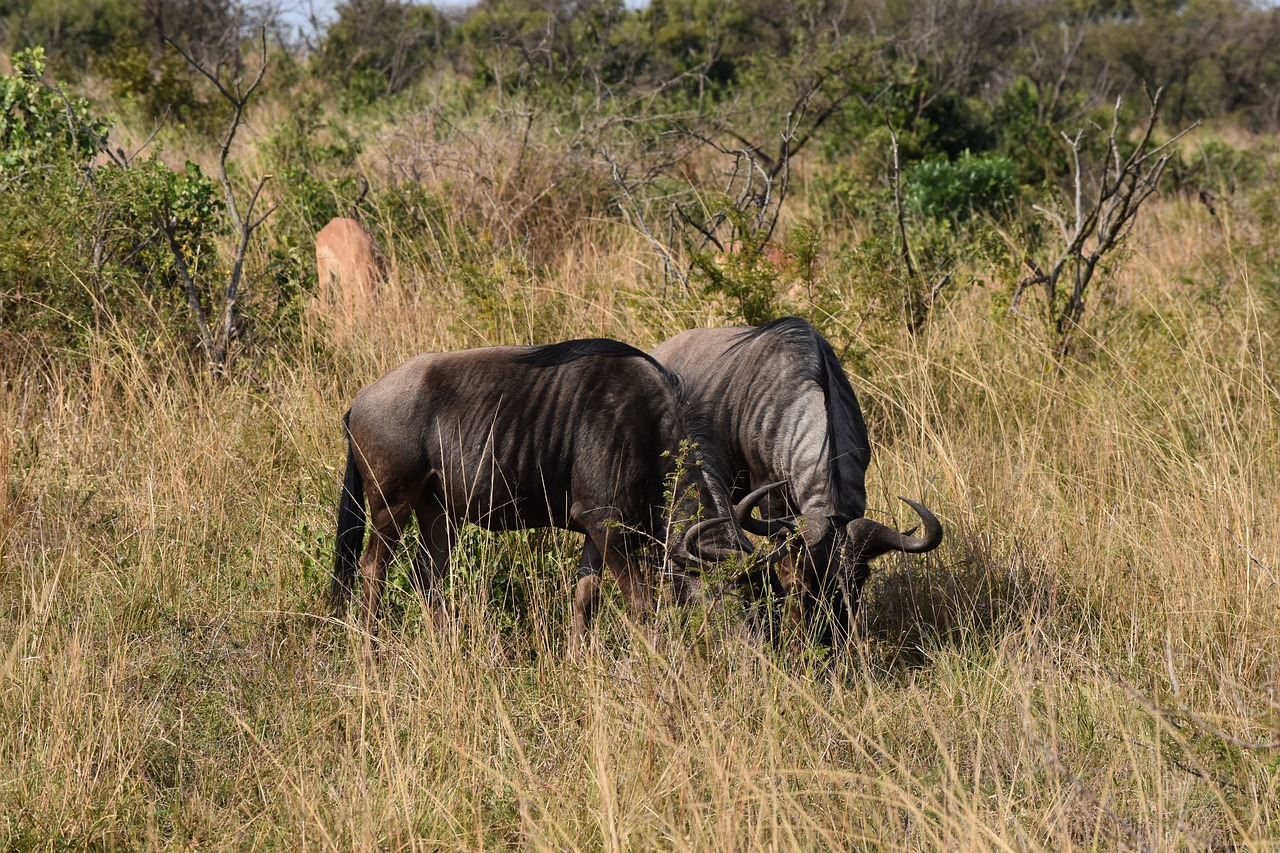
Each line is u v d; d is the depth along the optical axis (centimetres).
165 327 1655
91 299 1689
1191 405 1588
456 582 1193
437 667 1033
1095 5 9744
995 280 2066
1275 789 868
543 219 2511
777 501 1242
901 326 1797
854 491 1193
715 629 1062
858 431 1259
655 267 2048
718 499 1124
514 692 1066
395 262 1984
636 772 870
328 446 1451
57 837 812
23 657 1017
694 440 1139
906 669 1129
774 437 1230
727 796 822
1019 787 916
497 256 2020
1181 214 3059
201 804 873
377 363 1614
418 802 865
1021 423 1540
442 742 935
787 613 1090
